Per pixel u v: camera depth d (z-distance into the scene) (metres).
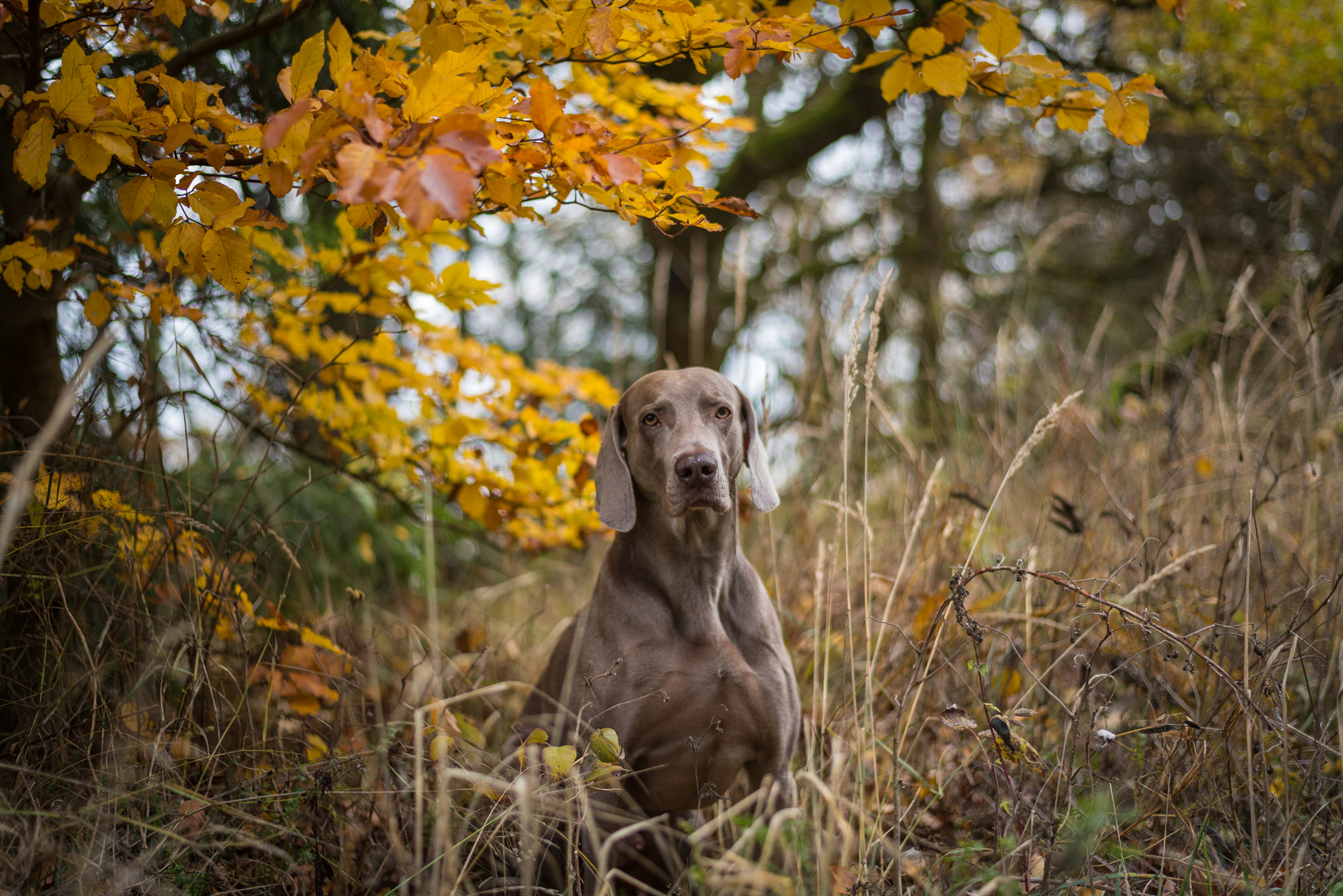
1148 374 5.86
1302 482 3.65
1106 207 9.93
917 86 2.75
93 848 2.23
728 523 2.86
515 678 4.05
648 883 3.07
